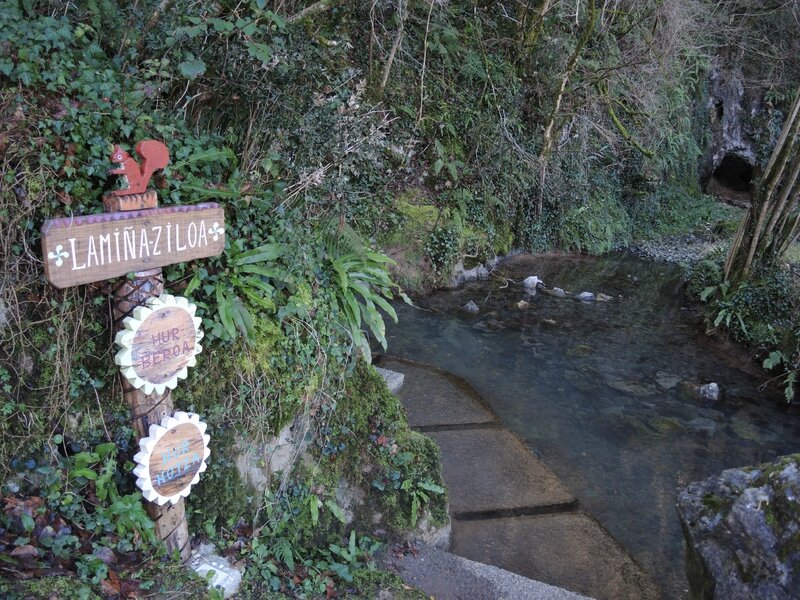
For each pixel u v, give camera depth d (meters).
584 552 3.75
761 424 5.80
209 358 2.80
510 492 4.27
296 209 3.37
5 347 2.21
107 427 2.49
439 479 3.59
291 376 3.07
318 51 3.83
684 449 5.23
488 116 9.66
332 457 3.26
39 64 2.27
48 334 2.32
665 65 10.97
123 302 2.27
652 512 4.33
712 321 7.80
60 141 2.30
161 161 2.22
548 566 3.59
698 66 14.20
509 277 9.66
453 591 3.04
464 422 5.15
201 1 3.16
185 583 2.38
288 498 3.05
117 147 2.12
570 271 10.52
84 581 2.15
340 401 3.36
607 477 4.71
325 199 3.72
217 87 3.23
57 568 2.16
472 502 4.10
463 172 9.28
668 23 10.43
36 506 2.23
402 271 8.23
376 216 7.95
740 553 2.59
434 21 8.84
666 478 4.77
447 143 9.34
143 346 2.23
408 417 5.11
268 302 2.97
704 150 16.81
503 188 10.08
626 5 10.56
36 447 2.29
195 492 2.76
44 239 1.90
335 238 3.79
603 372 6.61
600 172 12.62
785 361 6.62
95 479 2.35
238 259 2.92
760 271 7.83
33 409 2.29
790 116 7.20
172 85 3.07
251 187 3.11
